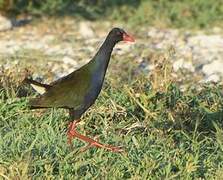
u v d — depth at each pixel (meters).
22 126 14.30
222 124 15.42
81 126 14.69
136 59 22.75
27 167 12.08
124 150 13.36
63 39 25.17
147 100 15.79
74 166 12.52
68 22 27.16
